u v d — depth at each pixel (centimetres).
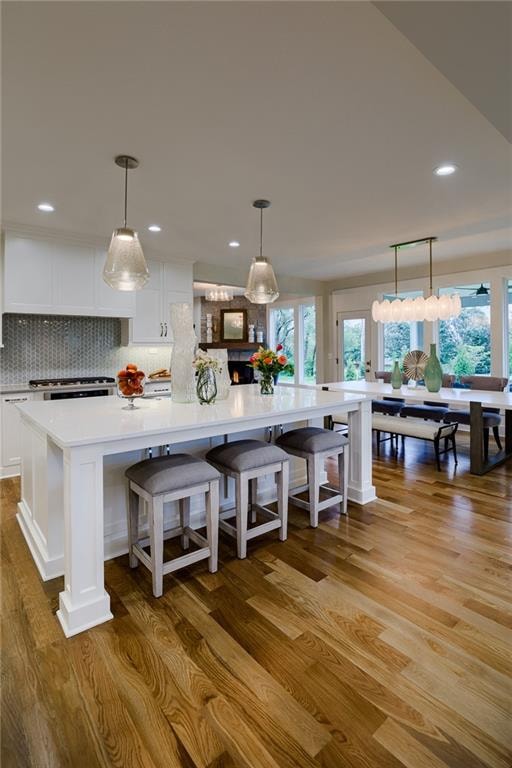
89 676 152
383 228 400
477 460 383
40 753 124
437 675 152
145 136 226
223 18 144
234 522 286
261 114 206
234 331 887
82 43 155
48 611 191
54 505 217
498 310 536
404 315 462
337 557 237
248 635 174
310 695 144
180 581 214
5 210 342
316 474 274
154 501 197
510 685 147
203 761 121
